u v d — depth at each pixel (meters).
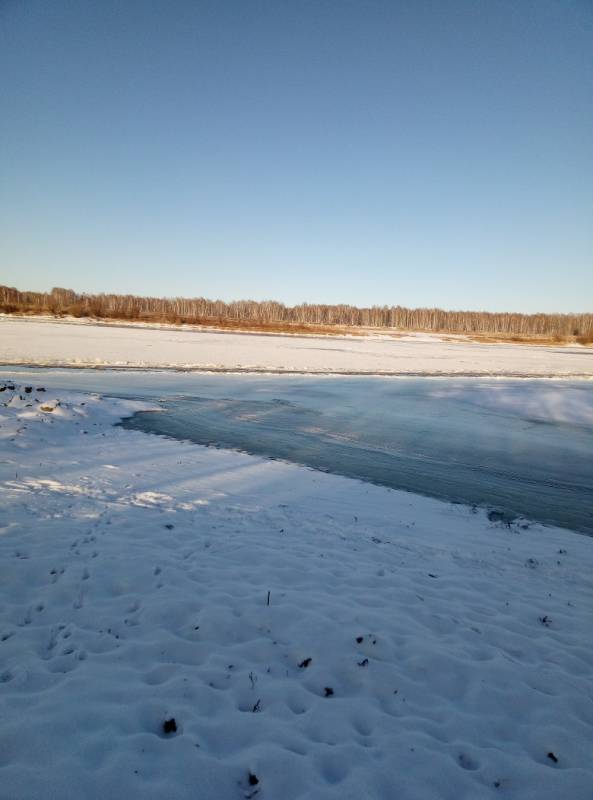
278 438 12.93
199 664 3.50
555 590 5.43
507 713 3.33
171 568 4.95
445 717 3.22
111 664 3.37
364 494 8.65
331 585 4.98
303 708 3.15
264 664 3.58
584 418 18.23
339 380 26.23
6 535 5.31
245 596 4.54
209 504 7.31
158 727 2.86
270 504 7.62
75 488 7.38
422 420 16.52
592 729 3.25
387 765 2.74
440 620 4.50
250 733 2.86
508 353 53.78
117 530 5.80
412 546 6.34
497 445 13.34
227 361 32.25
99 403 15.05
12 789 2.29
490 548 6.51
